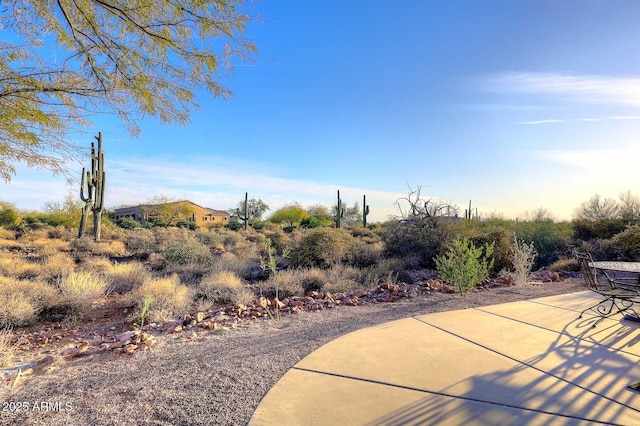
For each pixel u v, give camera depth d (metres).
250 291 8.45
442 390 3.02
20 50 3.67
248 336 4.95
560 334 4.43
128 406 2.97
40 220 33.91
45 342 5.33
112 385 3.41
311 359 3.75
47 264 10.71
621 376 3.25
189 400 3.04
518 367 3.47
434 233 12.12
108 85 4.15
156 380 3.48
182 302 6.86
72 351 4.55
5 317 6.02
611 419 2.56
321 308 6.59
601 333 4.45
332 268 11.12
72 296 6.97
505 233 10.84
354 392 3.02
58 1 3.47
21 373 3.83
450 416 2.62
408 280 9.71
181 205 51.12
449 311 5.68
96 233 19.94
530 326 4.77
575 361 3.59
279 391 3.07
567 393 2.94
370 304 6.81
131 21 3.69
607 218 14.48
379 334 4.51
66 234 22.89
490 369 3.43
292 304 6.95
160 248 17.20
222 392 3.16
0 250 16.19
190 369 3.72
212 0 3.65
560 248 12.72
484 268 8.16
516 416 2.61
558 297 6.55
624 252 10.67
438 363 3.59
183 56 3.98
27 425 2.72
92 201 20.11
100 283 8.34
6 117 4.02
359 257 12.39
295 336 4.79
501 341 4.20
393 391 3.03
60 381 3.57
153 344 4.71
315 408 2.78
